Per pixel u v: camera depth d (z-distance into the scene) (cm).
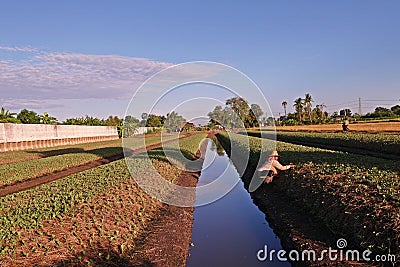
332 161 1265
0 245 623
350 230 723
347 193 812
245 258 781
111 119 7494
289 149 1844
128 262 700
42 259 611
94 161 2456
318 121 8425
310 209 965
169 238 851
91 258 662
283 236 887
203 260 772
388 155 2052
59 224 760
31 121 4994
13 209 859
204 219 1092
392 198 706
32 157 2645
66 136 4569
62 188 1109
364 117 8275
